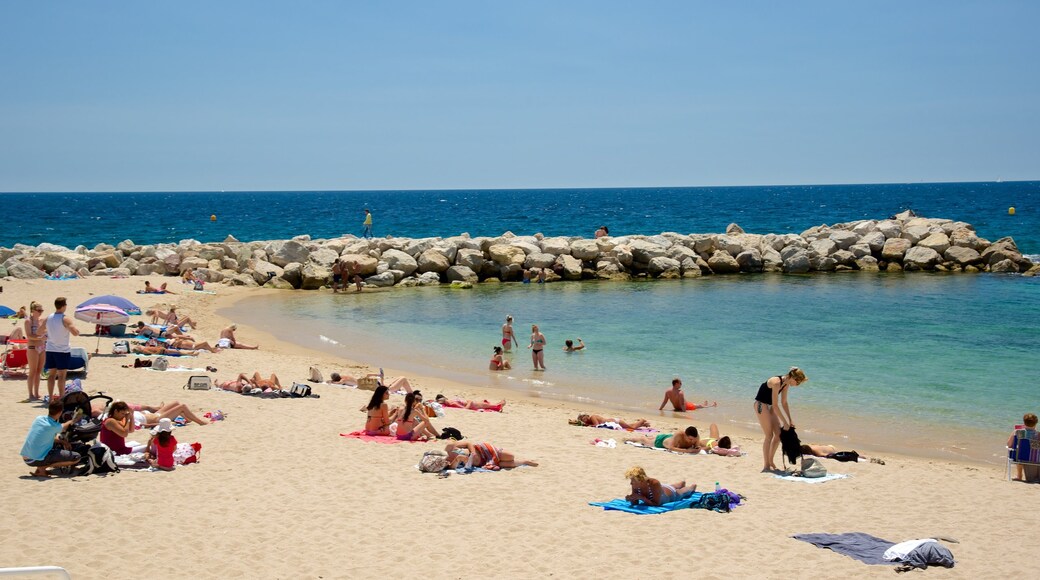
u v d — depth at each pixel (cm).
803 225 9194
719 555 955
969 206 12462
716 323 3036
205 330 2778
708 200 18988
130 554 903
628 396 1995
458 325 3036
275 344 2608
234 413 1595
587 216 11394
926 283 4281
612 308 3447
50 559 880
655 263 4700
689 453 1451
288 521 1028
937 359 2366
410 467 1285
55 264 4053
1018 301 3569
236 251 4631
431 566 905
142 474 1192
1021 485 1302
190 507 1062
